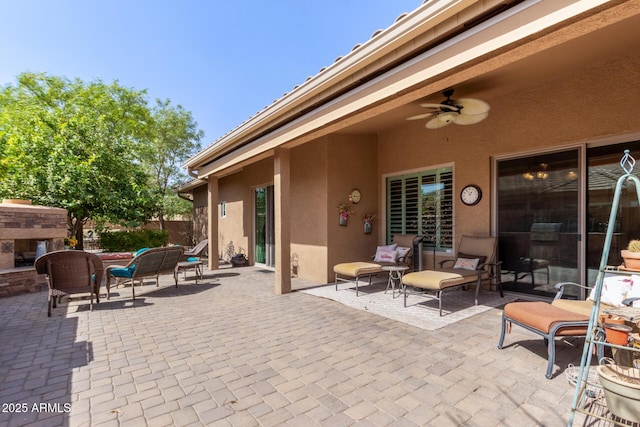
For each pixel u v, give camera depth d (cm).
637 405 176
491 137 559
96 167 948
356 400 245
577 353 322
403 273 658
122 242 1172
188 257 809
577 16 215
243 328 411
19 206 638
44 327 420
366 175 741
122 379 281
